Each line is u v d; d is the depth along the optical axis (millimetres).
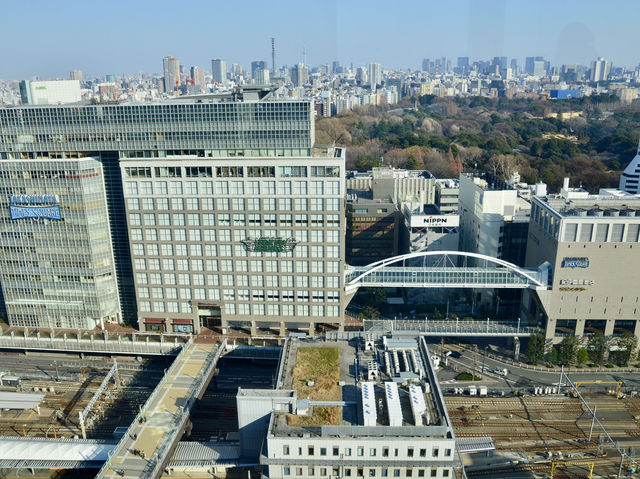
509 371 163875
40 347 176125
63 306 181000
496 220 197375
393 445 101500
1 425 142500
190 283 174375
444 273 171500
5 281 180500
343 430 102312
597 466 123250
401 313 197875
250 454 118812
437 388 114562
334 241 165000
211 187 163625
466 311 198750
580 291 163625
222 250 169875
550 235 166625
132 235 170875
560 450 128750
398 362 126812
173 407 136375
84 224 170375
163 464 115938
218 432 138375
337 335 142125
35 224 172625
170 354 169875
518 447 129875
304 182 160375
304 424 106875
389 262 172250
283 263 169250
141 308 178875
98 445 125625
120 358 176250
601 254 160000
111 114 167500
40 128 170000
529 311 181125
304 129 165875
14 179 168375
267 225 165625
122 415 145875
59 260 175750
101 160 172875
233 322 178000
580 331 167875
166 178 163500
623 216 159750
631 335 163875
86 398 154625
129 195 166375
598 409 144375
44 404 151875
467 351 176625
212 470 118562
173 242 170375
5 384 161750
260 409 113750
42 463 122125
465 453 128500
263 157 159250
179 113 166625
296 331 178250
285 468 104688
